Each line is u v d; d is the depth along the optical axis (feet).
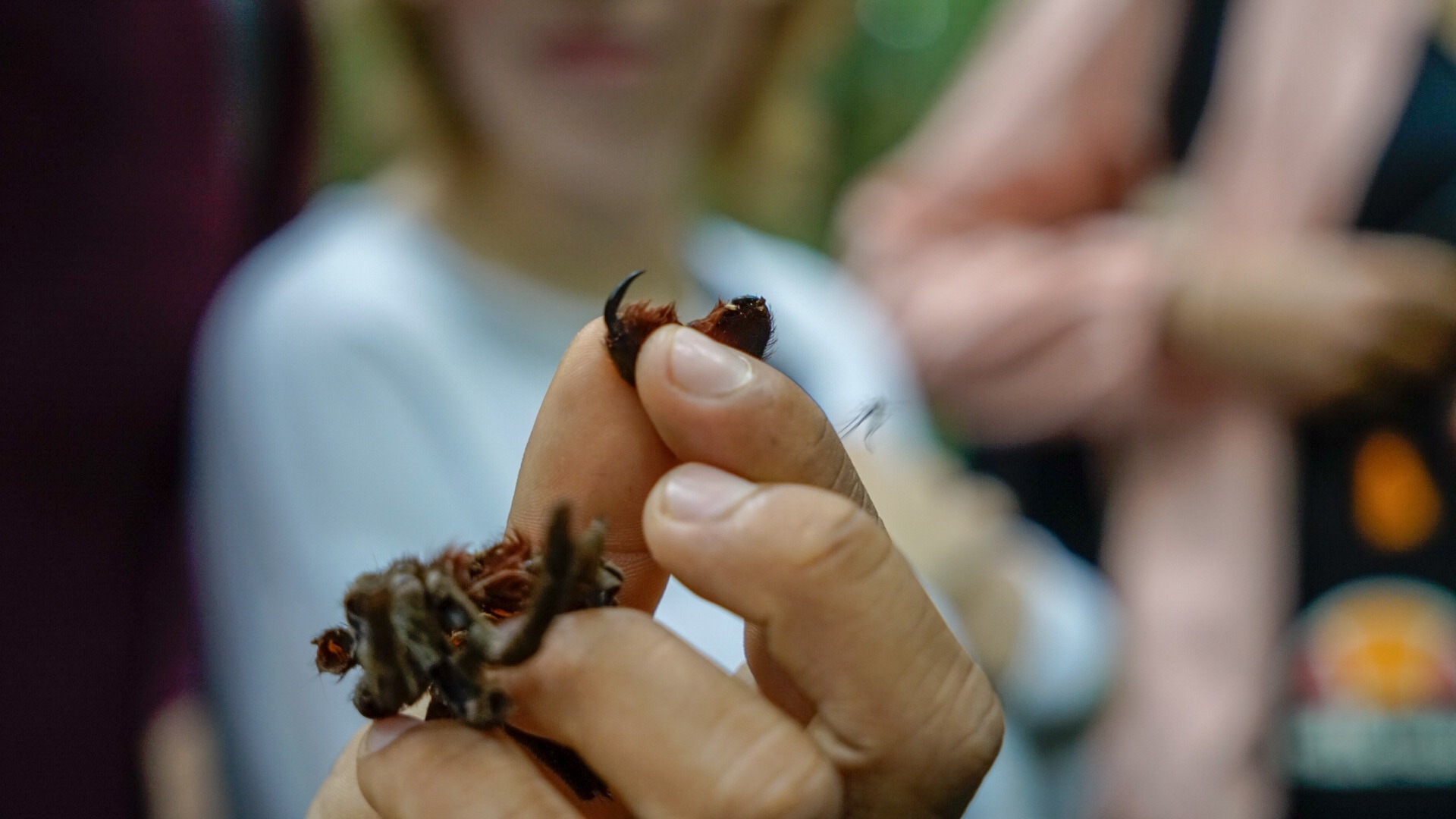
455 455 1.35
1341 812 1.59
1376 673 1.57
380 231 1.51
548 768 0.75
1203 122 1.85
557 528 0.59
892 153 3.10
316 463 1.30
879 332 2.07
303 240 1.62
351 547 1.28
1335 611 1.61
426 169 1.70
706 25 1.59
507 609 0.68
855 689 0.67
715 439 0.68
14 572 1.32
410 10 1.58
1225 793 1.62
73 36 1.28
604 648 0.65
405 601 0.63
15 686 1.34
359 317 1.35
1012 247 2.02
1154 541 1.76
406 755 0.67
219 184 1.57
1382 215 1.66
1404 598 1.57
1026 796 1.58
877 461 1.60
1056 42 2.02
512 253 1.55
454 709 0.63
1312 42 1.71
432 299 1.42
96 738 1.43
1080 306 1.81
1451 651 1.55
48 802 1.38
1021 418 1.92
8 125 1.25
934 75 3.17
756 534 0.66
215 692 1.47
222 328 1.47
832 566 0.66
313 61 1.75
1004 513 1.81
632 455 0.73
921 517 1.57
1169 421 1.77
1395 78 1.65
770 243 2.19
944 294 2.01
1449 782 1.55
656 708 0.65
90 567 1.40
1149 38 1.89
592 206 1.58
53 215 1.31
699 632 1.33
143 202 1.40
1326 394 1.60
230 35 1.58
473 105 1.58
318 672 0.72
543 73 1.49
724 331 0.72
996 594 1.62
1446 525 1.56
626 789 0.65
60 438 1.35
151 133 1.40
